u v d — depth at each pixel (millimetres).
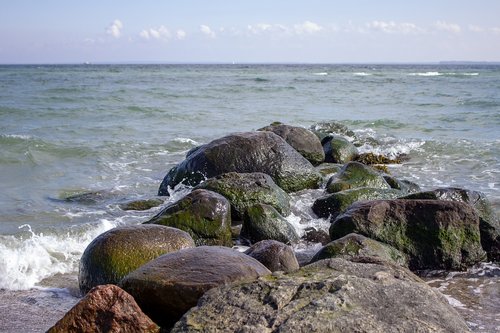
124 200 13023
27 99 31969
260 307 5172
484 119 26688
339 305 5109
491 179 15523
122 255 7613
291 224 10656
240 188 11188
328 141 17688
